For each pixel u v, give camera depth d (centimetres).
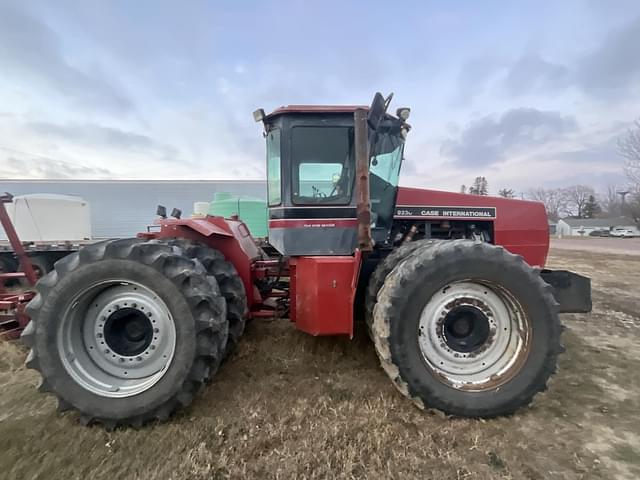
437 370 254
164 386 234
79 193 1346
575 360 349
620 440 224
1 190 1336
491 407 244
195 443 217
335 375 304
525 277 250
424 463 201
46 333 233
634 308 557
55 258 817
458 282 254
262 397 267
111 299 250
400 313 246
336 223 315
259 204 770
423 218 393
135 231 1365
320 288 290
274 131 325
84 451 211
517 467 200
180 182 1391
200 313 239
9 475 193
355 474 193
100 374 245
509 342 260
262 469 196
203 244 338
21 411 251
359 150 288
